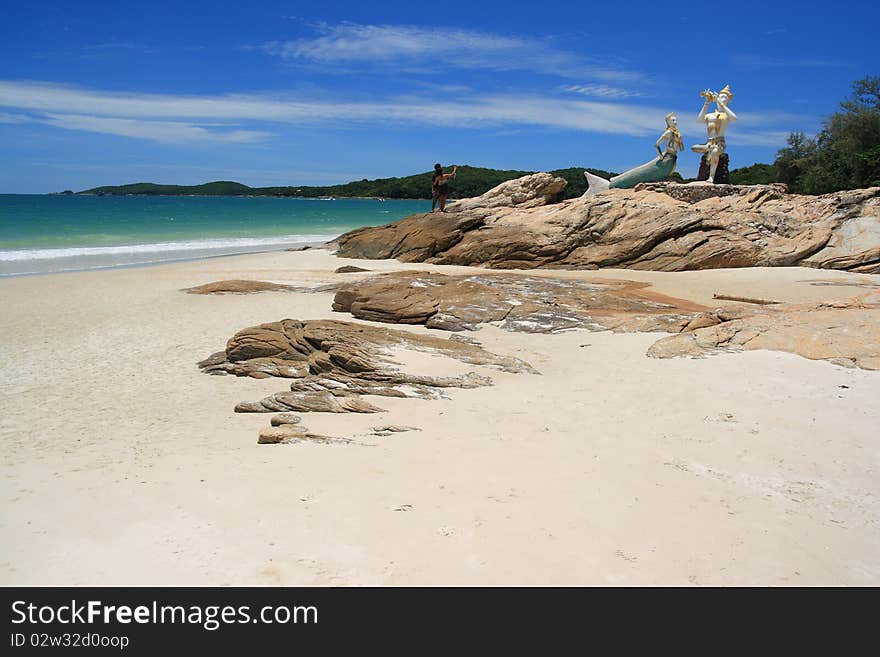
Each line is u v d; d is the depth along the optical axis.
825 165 48.16
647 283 19.92
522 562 4.49
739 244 23.98
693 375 9.59
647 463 6.38
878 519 5.27
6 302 17.84
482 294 15.97
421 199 188.00
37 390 10.06
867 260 22.38
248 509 5.35
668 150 33.94
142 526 5.07
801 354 10.10
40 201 120.56
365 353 10.31
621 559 4.56
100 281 22.03
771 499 5.61
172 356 12.25
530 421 7.78
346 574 4.34
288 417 8.14
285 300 18.39
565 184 35.50
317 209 107.94
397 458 6.55
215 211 86.19
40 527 5.11
